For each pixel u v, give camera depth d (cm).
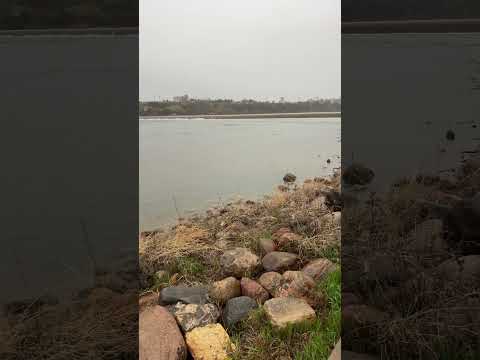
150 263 290
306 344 196
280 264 277
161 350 190
